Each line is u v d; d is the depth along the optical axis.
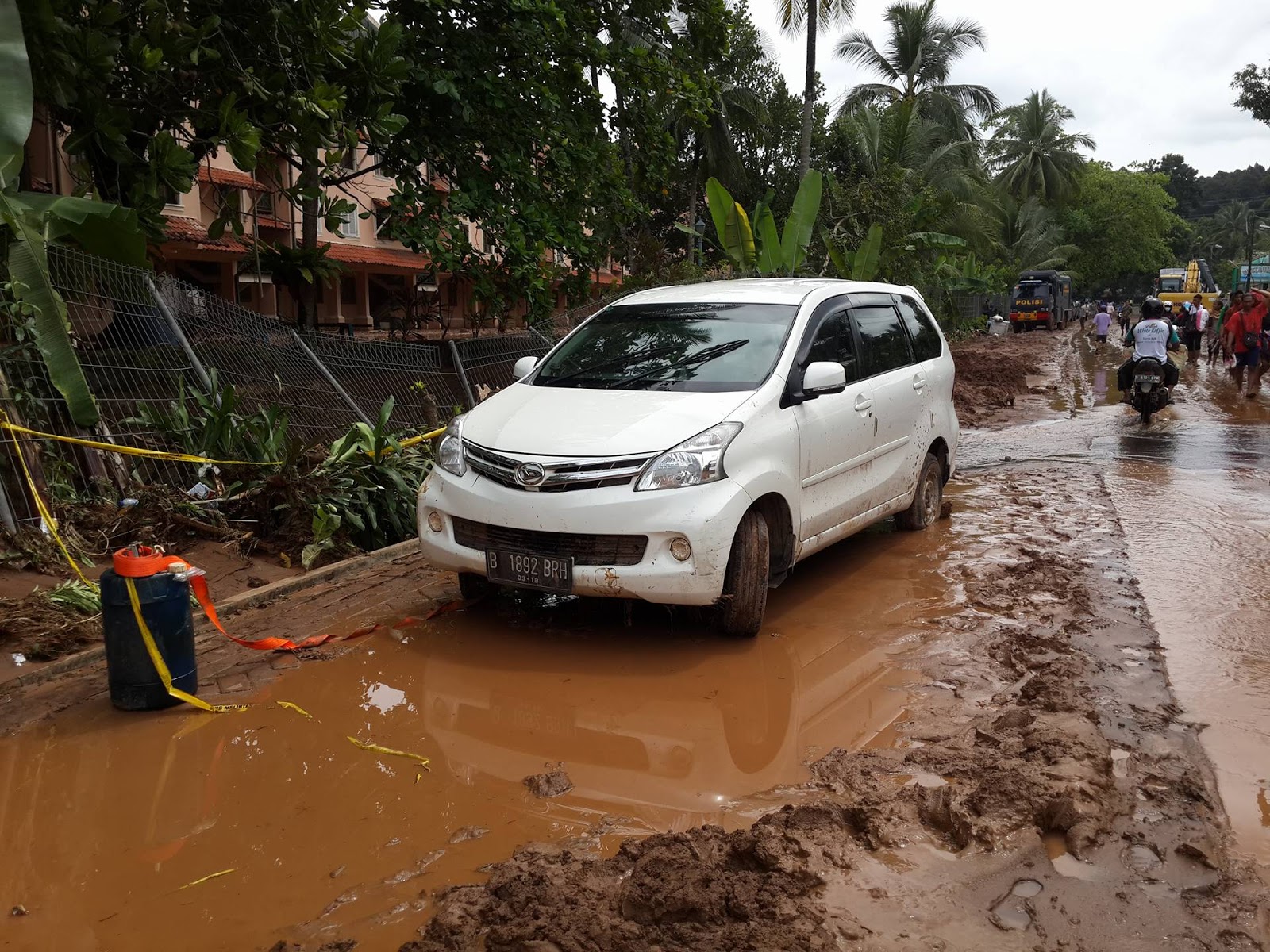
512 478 4.88
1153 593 5.70
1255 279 57.59
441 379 9.83
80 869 3.11
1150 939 2.62
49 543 5.85
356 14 8.98
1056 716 4.02
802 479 5.39
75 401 5.42
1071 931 2.66
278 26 9.09
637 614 5.55
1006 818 3.24
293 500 6.61
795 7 24.52
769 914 2.74
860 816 3.26
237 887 3.00
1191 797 3.37
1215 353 25.03
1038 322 47.62
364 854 3.19
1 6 5.85
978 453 11.43
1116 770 3.56
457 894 2.90
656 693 4.50
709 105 14.79
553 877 2.97
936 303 33.66
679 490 4.68
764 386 5.27
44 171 9.12
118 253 6.53
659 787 3.63
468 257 13.15
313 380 8.28
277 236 23.31
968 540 7.12
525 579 4.90
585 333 6.24
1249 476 9.39
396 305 27.73
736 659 4.89
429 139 12.76
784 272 16.66
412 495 7.30
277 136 9.44
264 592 5.84
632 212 15.07
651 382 5.46
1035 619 5.33
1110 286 107.19
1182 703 4.16
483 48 12.58
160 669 4.27
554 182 13.88
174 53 8.41
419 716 4.29
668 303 6.26
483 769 3.80
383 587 6.14
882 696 4.41
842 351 6.18
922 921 2.71
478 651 5.05
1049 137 59.66
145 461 6.86
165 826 3.38
